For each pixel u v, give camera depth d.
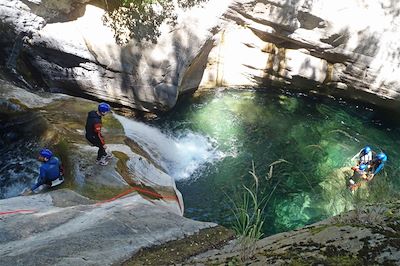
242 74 14.53
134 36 12.38
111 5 12.23
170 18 12.45
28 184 8.75
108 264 4.58
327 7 12.77
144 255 4.86
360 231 3.27
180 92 13.86
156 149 11.20
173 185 9.34
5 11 11.81
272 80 14.48
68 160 8.47
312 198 10.43
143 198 7.73
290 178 11.16
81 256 4.72
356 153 12.21
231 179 11.10
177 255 4.81
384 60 12.88
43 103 10.50
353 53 13.17
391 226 3.38
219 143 12.37
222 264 3.63
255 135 12.77
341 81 13.95
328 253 3.10
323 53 13.57
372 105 14.03
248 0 13.07
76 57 12.60
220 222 9.73
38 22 12.12
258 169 11.46
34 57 12.72
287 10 12.97
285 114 13.77
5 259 4.62
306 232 3.75
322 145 12.49
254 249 3.76
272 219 9.85
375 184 6.13
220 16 13.30
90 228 5.53
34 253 4.73
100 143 8.16
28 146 9.41
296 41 13.51
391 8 12.61
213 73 14.43
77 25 12.41
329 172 11.32
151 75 12.68
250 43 14.02
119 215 6.07
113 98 13.17
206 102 14.05
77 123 9.91
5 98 10.08
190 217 9.82
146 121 13.12
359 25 12.84
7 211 6.45
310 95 14.61
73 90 13.27
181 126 12.93
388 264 2.80
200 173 11.24
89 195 7.61
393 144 12.84
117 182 8.09
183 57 12.67
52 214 6.22
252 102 14.18
